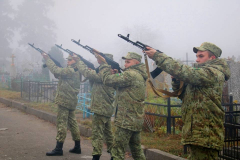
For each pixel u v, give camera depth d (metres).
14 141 6.19
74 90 5.25
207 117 2.70
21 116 9.92
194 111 2.76
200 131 2.68
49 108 10.28
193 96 2.80
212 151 2.70
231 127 3.97
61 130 5.11
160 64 2.82
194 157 2.78
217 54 2.94
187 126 2.81
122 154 3.65
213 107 2.70
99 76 4.46
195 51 3.11
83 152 5.48
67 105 5.14
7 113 10.53
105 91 4.60
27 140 6.35
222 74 2.77
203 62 2.95
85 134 6.95
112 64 4.10
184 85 3.00
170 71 2.75
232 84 9.83
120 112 3.70
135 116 3.64
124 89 3.71
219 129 2.71
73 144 6.16
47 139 6.54
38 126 8.17
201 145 2.65
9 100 12.73
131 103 3.65
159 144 5.32
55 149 5.15
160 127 6.63
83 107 8.76
